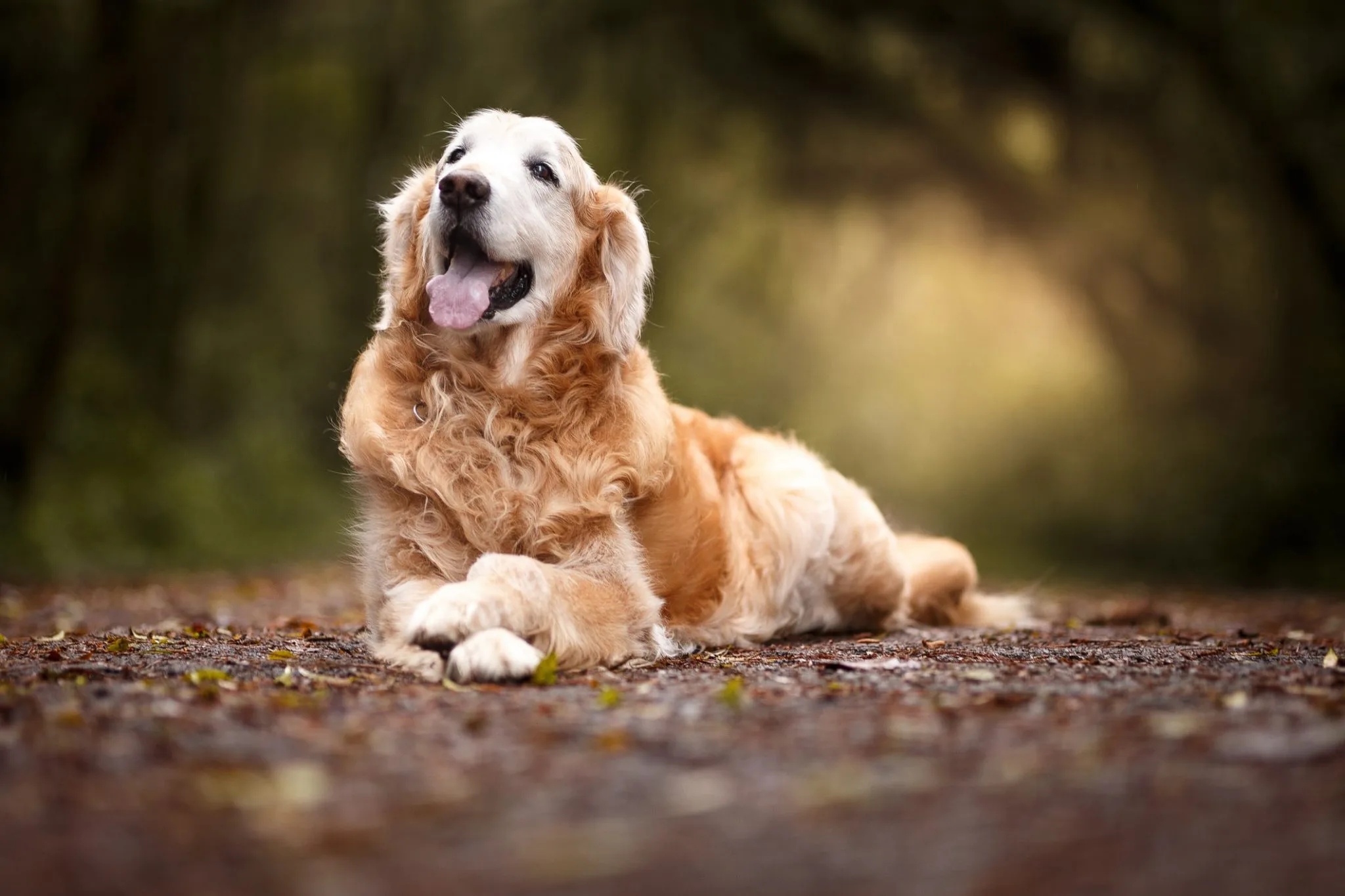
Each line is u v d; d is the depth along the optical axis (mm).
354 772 3402
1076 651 6277
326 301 23969
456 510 5734
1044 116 22703
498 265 5895
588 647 5414
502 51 23672
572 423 5871
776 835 2953
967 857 2822
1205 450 21656
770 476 7137
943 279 34219
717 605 6586
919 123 23359
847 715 4145
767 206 29547
